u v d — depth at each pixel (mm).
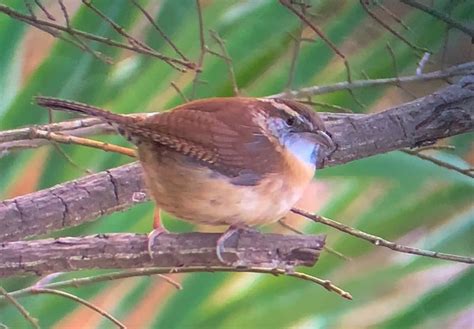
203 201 3229
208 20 3412
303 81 3404
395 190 3443
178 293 3438
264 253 3199
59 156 3398
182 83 3418
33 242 3203
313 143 3254
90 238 3205
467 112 3301
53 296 3426
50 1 3480
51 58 3396
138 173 3285
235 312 3439
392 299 3518
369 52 3398
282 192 3240
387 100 3455
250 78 3408
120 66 3412
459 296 3475
